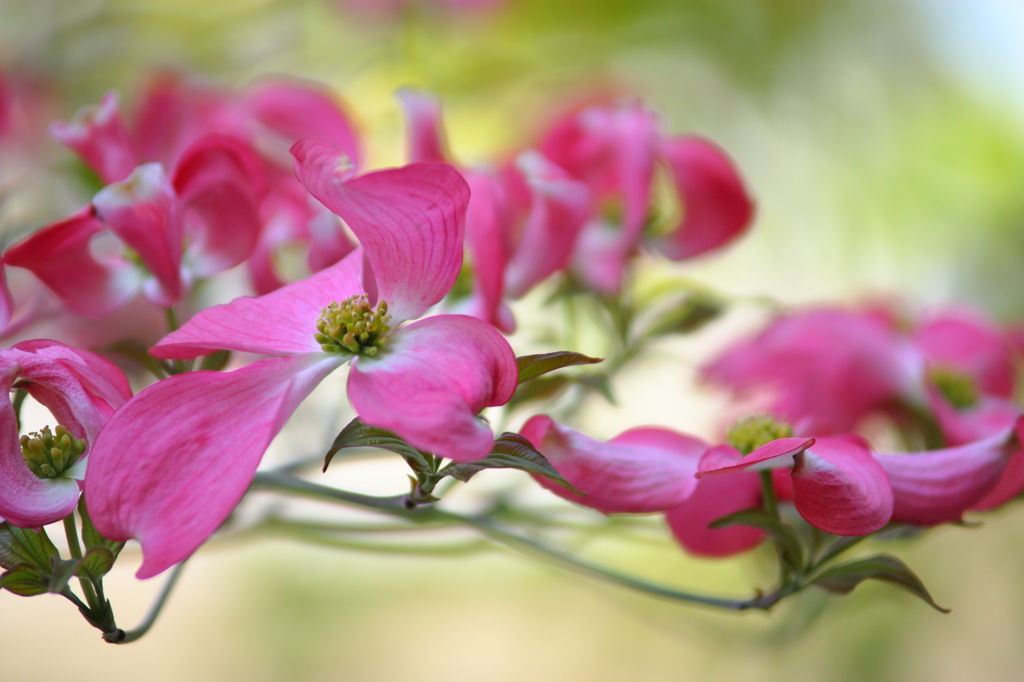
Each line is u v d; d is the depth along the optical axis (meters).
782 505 0.64
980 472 0.61
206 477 0.57
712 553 0.64
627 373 0.74
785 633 0.74
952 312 0.77
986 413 0.72
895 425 0.73
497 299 0.63
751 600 0.63
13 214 0.80
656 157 0.72
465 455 0.56
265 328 0.59
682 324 0.72
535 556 0.67
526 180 0.68
